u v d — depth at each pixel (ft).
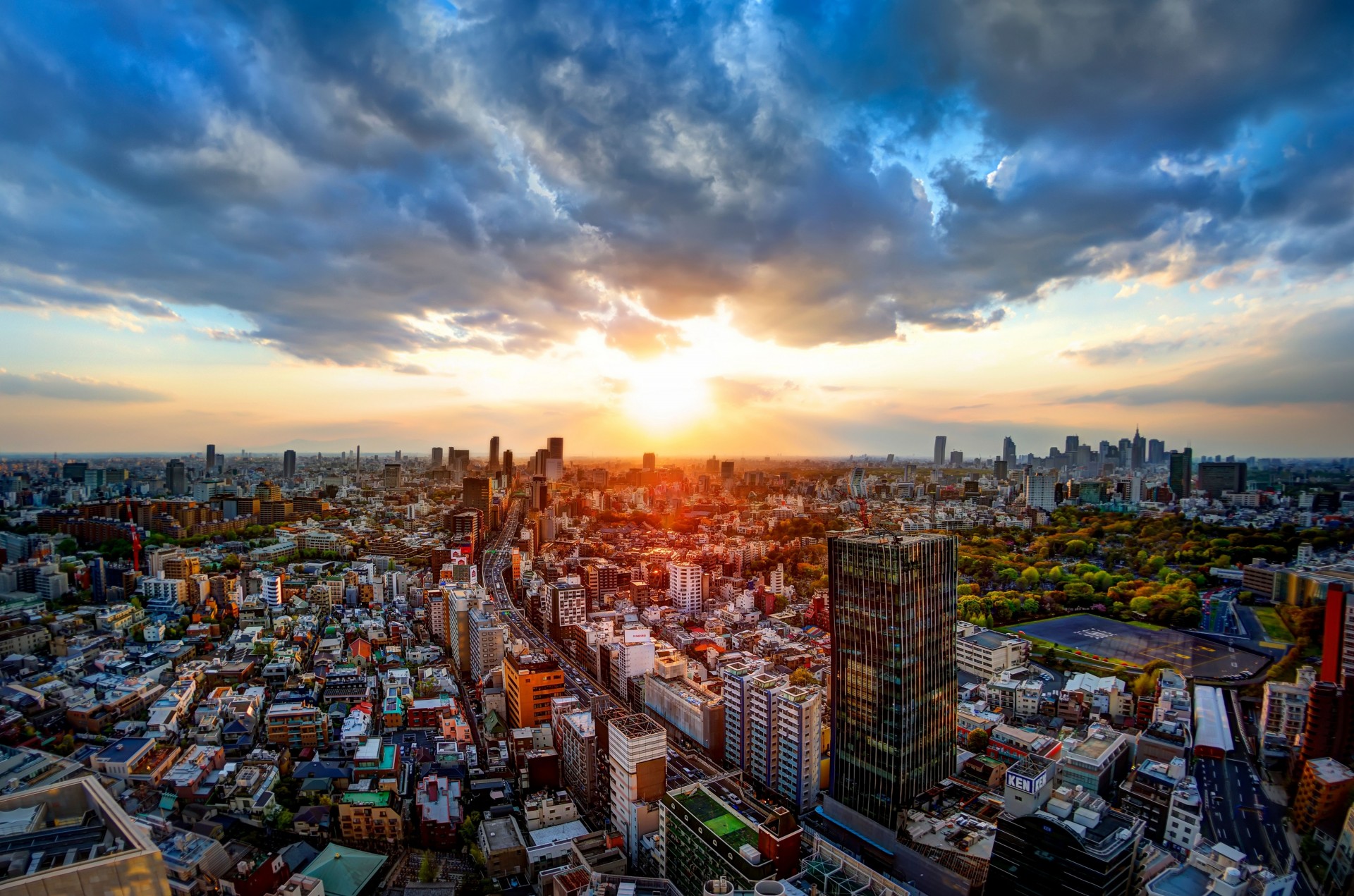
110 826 437.99
